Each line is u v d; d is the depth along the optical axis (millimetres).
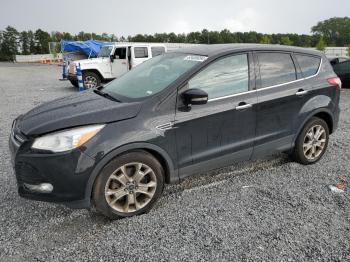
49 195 2984
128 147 3102
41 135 2992
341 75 11867
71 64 13844
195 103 3299
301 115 4375
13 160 3189
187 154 3510
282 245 2861
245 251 2781
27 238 2977
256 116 3928
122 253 2773
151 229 3117
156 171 3354
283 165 4656
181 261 2664
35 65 38625
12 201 3623
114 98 3590
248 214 3361
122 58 13992
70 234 3049
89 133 2971
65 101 3756
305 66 4504
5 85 15633
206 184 4066
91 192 3076
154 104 3307
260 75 4020
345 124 7012
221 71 3713
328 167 4605
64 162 2893
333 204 3566
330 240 2932
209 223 3205
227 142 3771
